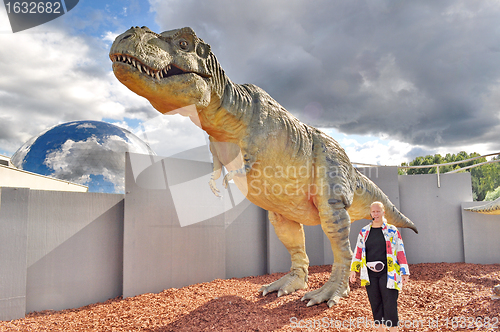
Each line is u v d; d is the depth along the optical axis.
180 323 5.07
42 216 6.49
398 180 11.73
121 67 3.63
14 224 5.83
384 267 3.84
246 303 5.93
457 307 5.11
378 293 3.87
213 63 4.67
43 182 11.27
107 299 7.17
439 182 11.58
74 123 20.94
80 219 7.00
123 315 5.70
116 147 19.84
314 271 9.80
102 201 7.36
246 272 10.38
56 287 6.51
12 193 5.87
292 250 7.18
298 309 5.49
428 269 9.65
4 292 5.62
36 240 6.37
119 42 3.63
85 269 6.95
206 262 8.65
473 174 48.94
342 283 5.94
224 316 5.26
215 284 8.13
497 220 10.84
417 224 11.47
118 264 7.45
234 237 10.25
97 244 7.18
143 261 7.46
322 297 5.73
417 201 11.60
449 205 11.48
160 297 6.97
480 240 10.89
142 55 3.66
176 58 4.07
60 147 19.12
